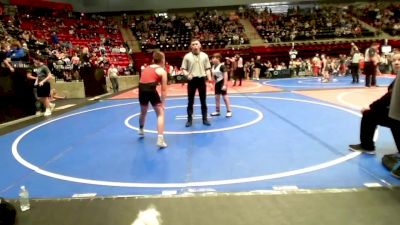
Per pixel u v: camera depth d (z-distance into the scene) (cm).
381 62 2289
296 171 439
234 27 3291
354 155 498
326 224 298
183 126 756
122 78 2103
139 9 3491
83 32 2888
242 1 3512
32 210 342
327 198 346
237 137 633
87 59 1884
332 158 488
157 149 573
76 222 316
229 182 410
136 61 2869
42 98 1023
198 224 305
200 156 521
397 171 406
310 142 579
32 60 1557
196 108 1033
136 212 331
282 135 636
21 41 1866
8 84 971
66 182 434
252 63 2456
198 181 418
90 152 575
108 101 1348
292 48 2788
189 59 733
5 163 532
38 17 2673
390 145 544
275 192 364
